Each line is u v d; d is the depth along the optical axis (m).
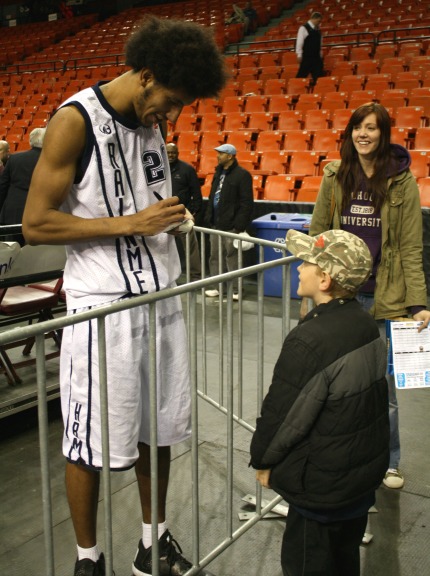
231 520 2.37
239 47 14.56
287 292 2.59
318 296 1.91
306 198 7.07
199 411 3.74
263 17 15.99
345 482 1.77
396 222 2.69
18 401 3.36
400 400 3.91
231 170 6.20
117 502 2.82
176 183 6.51
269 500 2.81
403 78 10.50
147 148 1.92
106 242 1.88
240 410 3.11
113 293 1.88
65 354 1.95
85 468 1.99
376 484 1.83
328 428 1.77
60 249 3.43
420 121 8.89
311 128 9.65
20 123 12.76
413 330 2.48
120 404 1.91
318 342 1.75
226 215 6.20
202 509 2.77
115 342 1.87
